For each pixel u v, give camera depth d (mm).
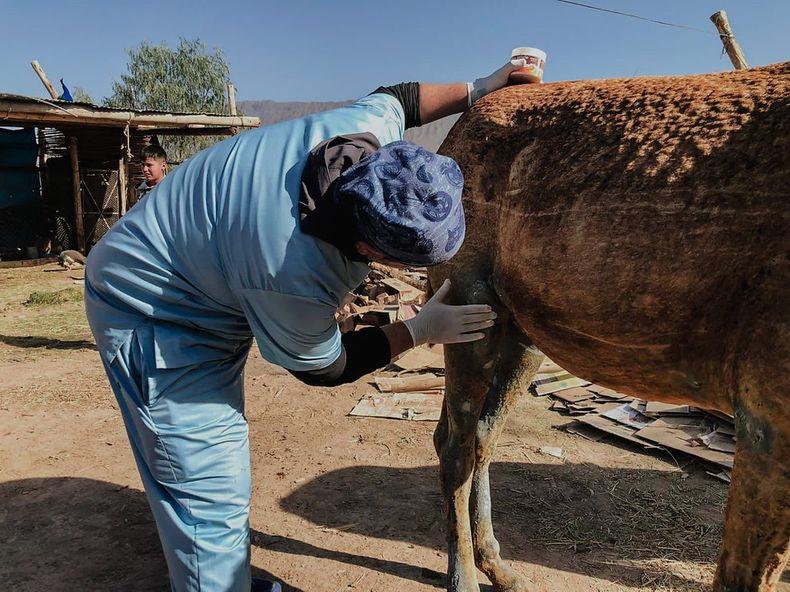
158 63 27297
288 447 4297
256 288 1714
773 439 1576
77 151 14508
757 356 1593
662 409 4668
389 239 1464
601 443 4340
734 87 1789
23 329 7680
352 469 3965
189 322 1963
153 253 1884
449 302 2475
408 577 2906
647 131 1830
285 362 1887
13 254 14531
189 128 14148
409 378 5527
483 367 2449
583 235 1884
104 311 2020
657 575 2889
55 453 4137
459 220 1522
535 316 2166
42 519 3393
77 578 2938
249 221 1679
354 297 7535
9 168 14820
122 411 2123
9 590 2848
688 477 3824
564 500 3570
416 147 1551
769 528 1617
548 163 2053
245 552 2150
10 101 10273
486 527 2814
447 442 2637
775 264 1557
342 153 1662
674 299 1741
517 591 2727
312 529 3299
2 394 5195
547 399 5207
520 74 2512
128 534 3279
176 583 2139
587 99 2084
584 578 2877
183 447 2008
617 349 1957
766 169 1592
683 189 1701
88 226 15344
